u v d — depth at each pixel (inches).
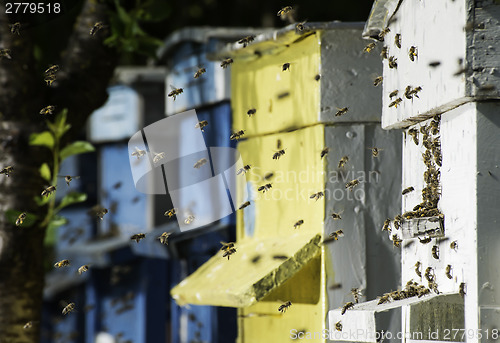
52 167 804.6
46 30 1061.1
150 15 863.1
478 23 492.4
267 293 694.5
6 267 776.3
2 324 776.9
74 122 826.2
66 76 831.1
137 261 1133.1
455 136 526.0
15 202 780.6
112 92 1188.5
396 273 721.6
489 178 495.8
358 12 1523.1
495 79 490.3
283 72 770.2
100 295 1203.2
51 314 1312.7
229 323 948.0
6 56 755.4
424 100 549.6
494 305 491.2
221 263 815.1
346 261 713.0
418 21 564.1
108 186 1216.8
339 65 718.5
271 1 1599.4
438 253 548.4
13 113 792.9
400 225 589.0
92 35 781.3
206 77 930.1
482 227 494.0
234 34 920.9
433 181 550.9
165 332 1110.4
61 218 789.2
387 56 624.4
